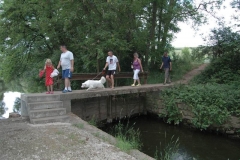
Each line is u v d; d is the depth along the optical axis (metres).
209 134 9.66
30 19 17.52
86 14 13.46
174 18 16.11
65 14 13.35
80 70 16.31
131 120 12.56
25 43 18.58
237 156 7.50
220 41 14.27
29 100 7.65
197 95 9.93
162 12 16.05
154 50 15.68
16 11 16.44
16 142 5.30
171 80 14.63
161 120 12.13
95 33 12.77
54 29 15.62
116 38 12.60
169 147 8.25
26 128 6.43
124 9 12.80
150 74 15.62
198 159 7.23
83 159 4.46
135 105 13.02
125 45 12.99
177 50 19.08
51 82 8.61
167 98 11.25
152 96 12.63
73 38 14.93
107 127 11.27
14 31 17.30
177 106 10.77
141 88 11.04
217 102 9.20
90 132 6.28
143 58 15.86
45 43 18.16
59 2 13.11
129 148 5.20
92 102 11.44
